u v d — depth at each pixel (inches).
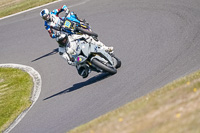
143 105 855.7
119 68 1483.8
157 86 1196.5
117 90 1298.0
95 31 2023.9
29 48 2181.3
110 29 1985.7
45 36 2267.5
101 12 2235.5
